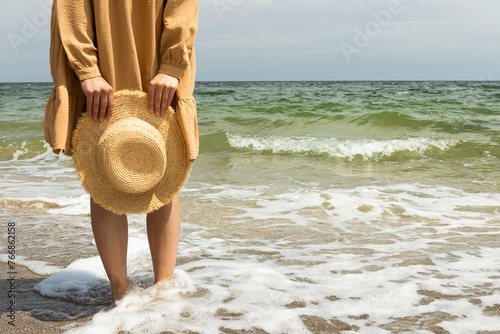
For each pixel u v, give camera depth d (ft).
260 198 14.87
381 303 6.77
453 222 12.36
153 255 6.74
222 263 8.71
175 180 6.12
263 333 5.74
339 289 7.31
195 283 7.31
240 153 25.90
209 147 27.43
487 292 7.23
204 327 5.83
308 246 10.09
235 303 6.61
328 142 26.71
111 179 5.61
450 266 8.60
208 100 64.34
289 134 33.55
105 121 5.78
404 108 47.52
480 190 16.29
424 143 26.25
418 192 15.96
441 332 5.81
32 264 8.54
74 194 15.20
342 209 13.55
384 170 20.86
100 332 5.60
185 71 6.11
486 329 5.90
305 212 13.23
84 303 6.68
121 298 6.42
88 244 9.89
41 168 21.53
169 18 5.85
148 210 6.02
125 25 5.75
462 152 25.26
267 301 6.76
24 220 12.14
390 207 13.62
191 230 11.34
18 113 46.52
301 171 20.30
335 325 6.01
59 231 11.00
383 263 8.79
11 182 17.54
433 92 88.38
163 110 5.93
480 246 10.08
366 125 35.81
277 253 9.52
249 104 53.06
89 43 5.66
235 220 12.35
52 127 5.83
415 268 8.45
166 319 6.02
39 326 5.90
